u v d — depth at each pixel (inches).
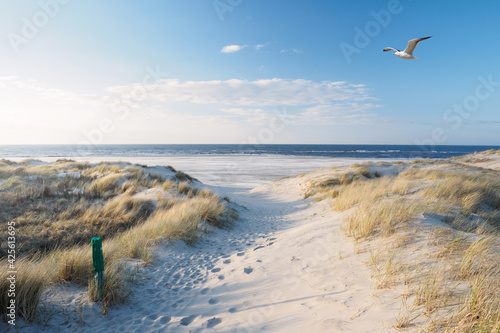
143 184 576.1
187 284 190.4
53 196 411.5
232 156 2696.9
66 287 157.0
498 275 111.3
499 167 959.0
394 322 96.9
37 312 129.1
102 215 350.0
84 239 281.9
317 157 2645.2
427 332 86.1
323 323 107.1
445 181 379.6
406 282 124.7
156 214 371.6
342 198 430.3
